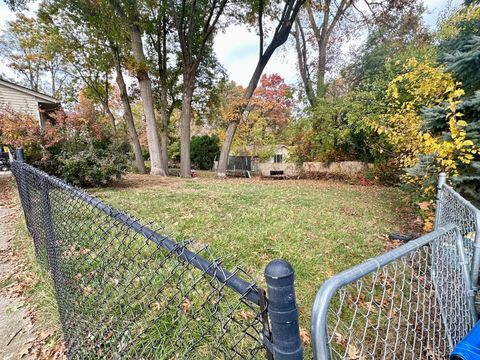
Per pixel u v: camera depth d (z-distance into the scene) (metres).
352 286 1.93
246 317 1.44
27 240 3.17
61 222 1.53
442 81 2.83
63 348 1.57
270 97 19.94
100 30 9.33
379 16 10.30
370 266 0.73
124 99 11.70
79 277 1.33
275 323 0.51
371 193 6.32
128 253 1.41
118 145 6.77
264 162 14.20
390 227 3.63
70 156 6.01
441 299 1.25
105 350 1.23
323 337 0.58
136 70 9.37
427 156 3.13
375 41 10.12
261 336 0.58
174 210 4.35
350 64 10.44
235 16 10.27
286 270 0.50
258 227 3.54
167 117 13.45
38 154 5.87
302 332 1.70
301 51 13.24
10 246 3.08
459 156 2.58
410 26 10.08
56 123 6.56
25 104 10.84
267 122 19.00
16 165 3.62
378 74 8.36
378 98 7.74
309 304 1.95
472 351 0.96
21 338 1.67
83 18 9.11
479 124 2.57
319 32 12.65
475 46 2.54
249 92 10.77
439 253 1.20
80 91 14.82
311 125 9.77
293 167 10.84
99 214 1.29
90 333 1.26
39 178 1.96
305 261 2.59
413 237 3.19
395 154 7.17
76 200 1.37
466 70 2.66
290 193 6.17
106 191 5.95
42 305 1.95
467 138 2.62
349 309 1.80
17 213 4.40
